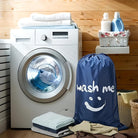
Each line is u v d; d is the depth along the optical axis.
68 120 2.36
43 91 2.56
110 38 2.65
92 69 2.35
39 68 2.56
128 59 3.01
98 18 3.01
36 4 3.05
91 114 2.35
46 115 2.44
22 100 2.54
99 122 2.35
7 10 3.08
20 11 3.07
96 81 2.33
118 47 2.63
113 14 2.99
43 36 2.48
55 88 2.55
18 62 2.52
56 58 2.49
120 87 3.04
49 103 2.53
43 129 2.37
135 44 2.99
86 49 3.05
